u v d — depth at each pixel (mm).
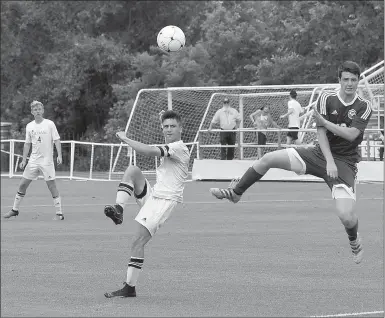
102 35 87250
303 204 35125
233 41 85125
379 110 51438
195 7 93188
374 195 38812
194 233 25938
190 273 18875
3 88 92500
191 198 38625
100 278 18422
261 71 80188
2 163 76875
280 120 64312
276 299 15891
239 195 16859
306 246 22875
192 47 82812
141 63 81000
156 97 74250
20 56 91312
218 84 84062
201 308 15141
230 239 24469
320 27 79625
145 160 63906
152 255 21578
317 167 16438
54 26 91062
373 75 57375
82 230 27266
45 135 30672
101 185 49688
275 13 89000
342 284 17375
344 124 16203
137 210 33938
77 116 88688
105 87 88125
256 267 19578
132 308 15219
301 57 79688
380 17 77500
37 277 18562
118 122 78062
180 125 16484
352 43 78062
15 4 90000
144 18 91750
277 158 16484
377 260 20359
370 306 15141
